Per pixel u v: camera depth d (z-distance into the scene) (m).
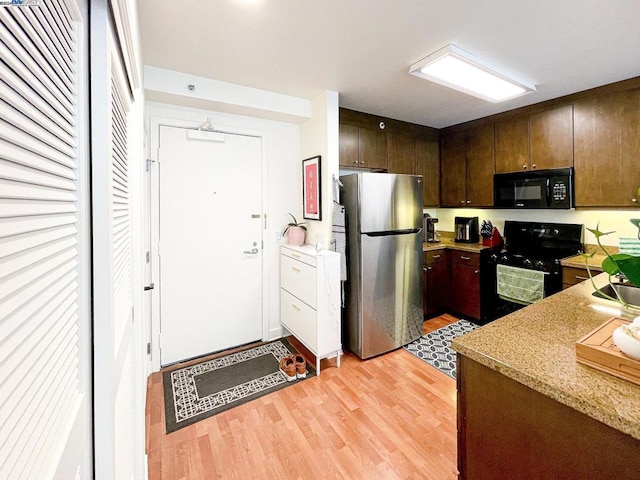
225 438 1.77
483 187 3.48
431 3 1.54
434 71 2.20
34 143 0.43
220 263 2.82
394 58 2.10
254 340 3.04
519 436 0.89
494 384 0.95
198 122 2.65
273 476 1.52
